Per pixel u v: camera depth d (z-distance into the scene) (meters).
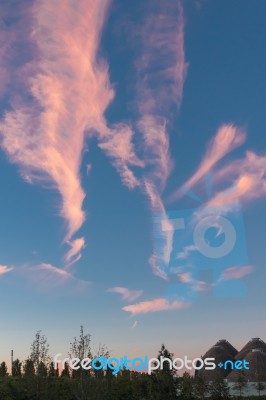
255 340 167.00
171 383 68.69
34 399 62.62
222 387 88.69
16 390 62.84
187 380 79.25
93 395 60.91
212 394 87.12
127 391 68.31
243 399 98.25
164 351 70.62
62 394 64.06
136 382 71.50
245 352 163.00
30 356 69.69
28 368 68.50
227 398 87.81
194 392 82.88
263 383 111.62
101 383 63.75
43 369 68.62
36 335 70.94
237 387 111.75
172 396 68.25
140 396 69.31
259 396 101.50
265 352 161.62
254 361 146.38
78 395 61.19
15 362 97.06
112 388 66.38
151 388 68.00
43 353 70.31
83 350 65.62
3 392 62.66
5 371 95.94
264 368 143.62
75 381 64.94
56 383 67.06
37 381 63.84
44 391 62.72
